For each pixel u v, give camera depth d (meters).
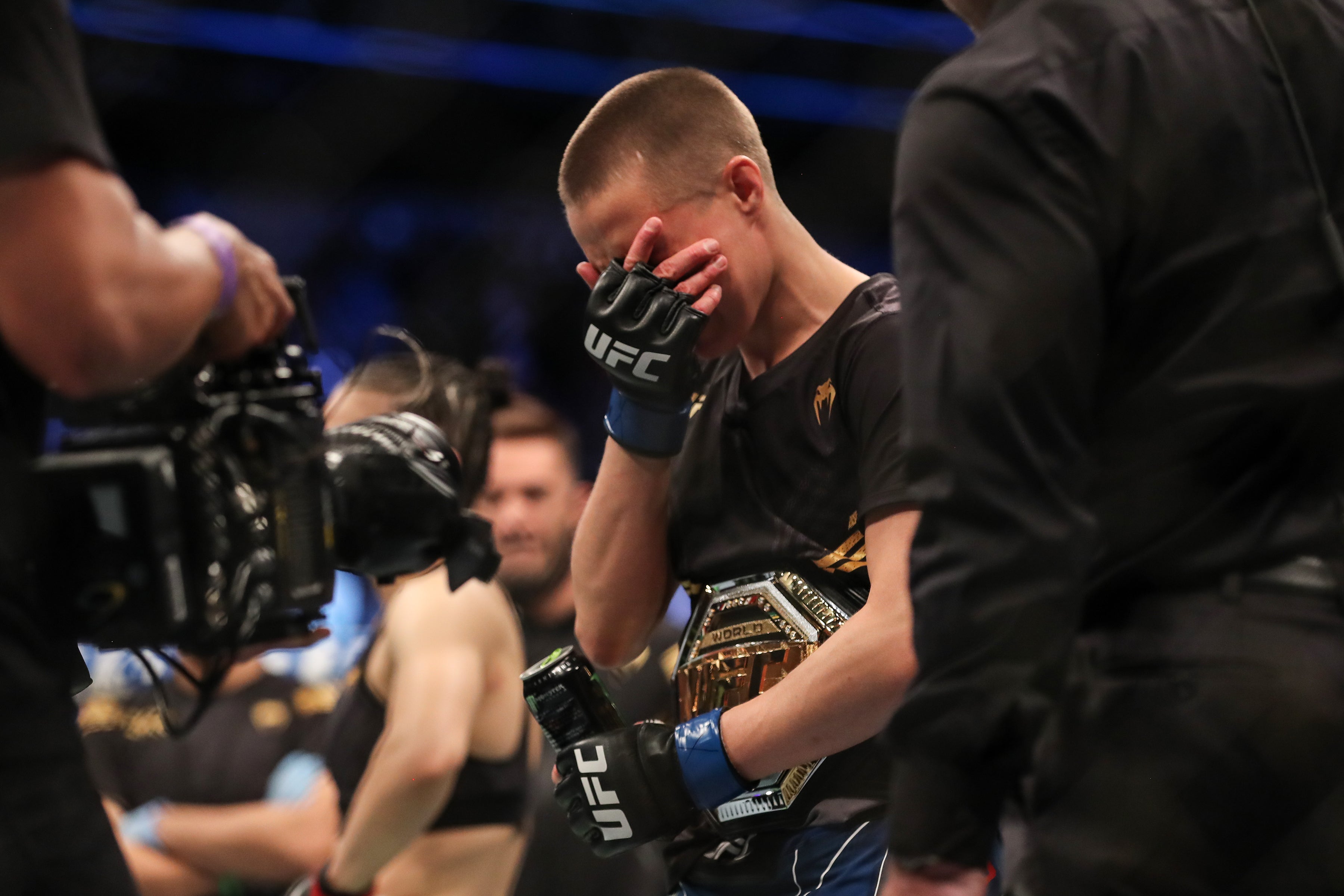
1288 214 1.56
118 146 10.05
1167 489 1.55
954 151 1.54
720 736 2.01
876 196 11.28
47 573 1.66
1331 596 1.52
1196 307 1.54
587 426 12.12
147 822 3.62
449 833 3.41
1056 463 1.49
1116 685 1.55
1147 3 1.60
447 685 3.23
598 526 2.30
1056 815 1.58
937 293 1.53
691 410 2.34
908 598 1.88
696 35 9.87
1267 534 1.53
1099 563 1.59
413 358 3.38
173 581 1.68
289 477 1.81
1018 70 1.55
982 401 1.47
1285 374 1.53
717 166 2.09
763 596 2.12
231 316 1.78
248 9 8.83
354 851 3.18
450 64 9.48
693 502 2.23
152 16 8.59
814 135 10.93
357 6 9.13
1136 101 1.54
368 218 11.16
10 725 1.61
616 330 2.05
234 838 3.59
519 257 11.63
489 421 3.42
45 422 1.72
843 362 2.06
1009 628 1.44
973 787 1.47
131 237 1.57
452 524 2.08
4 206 1.50
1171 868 1.50
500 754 3.47
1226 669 1.50
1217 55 1.59
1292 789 1.47
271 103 9.91
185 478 1.72
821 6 9.38
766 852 2.13
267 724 3.77
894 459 1.94
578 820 2.12
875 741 2.03
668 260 2.06
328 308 11.15
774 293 2.16
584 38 9.74
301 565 1.83
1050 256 1.49
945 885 1.49
